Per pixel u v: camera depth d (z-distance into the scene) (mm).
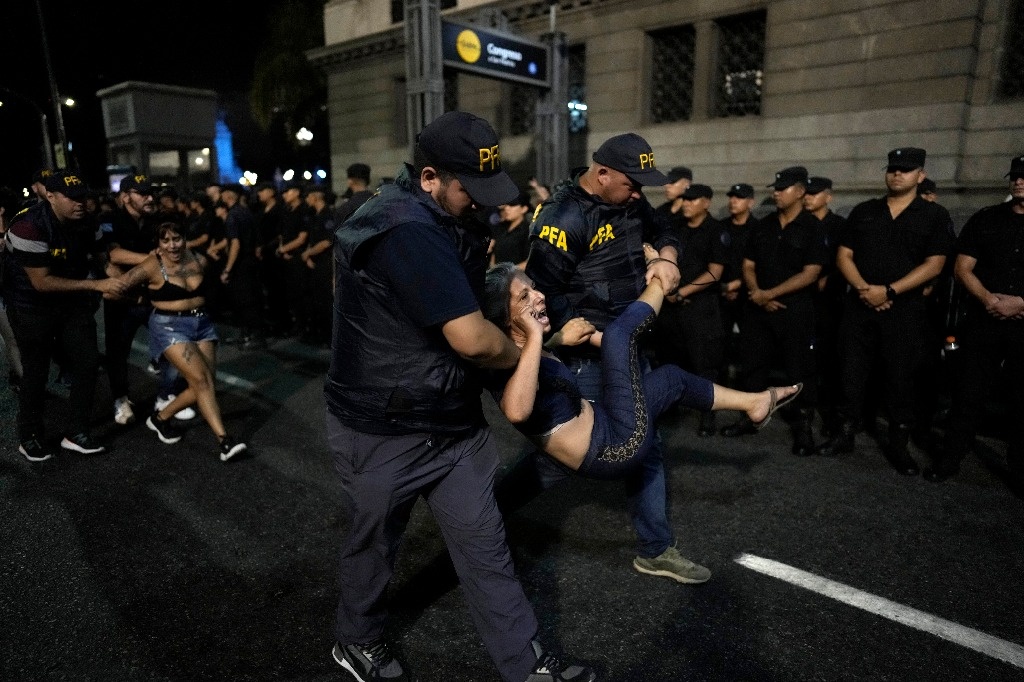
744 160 9352
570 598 2664
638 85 10320
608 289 2664
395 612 2611
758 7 8984
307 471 4012
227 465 4117
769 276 4258
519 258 6398
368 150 14648
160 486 3812
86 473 4008
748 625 2473
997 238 3504
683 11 9672
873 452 4191
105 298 4754
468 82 12633
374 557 2049
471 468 1995
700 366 4547
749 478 3799
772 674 2215
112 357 4883
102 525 3346
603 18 10539
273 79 18219
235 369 6633
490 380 2031
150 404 5449
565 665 2037
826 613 2531
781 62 8875
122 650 2395
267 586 2801
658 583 2760
